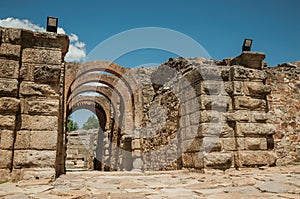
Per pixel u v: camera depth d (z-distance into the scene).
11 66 6.46
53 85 6.71
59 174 8.11
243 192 4.50
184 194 4.46
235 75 8.88
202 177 6.97
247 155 8.42
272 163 8.66
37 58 6.71
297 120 9.58
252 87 8.93
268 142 8.92
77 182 6.10
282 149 9.15
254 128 8.70
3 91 6.30
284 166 8.68
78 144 27.45
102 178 7.15
